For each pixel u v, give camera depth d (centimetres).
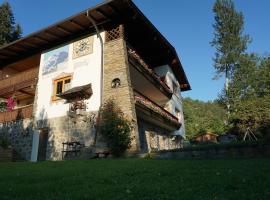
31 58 2355
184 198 485
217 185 579
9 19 3747
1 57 2417
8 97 2539
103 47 1881
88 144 1698
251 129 2045
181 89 3419
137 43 2298
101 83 1792
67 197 529
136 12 1798
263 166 798
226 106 3528
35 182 710
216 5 3969
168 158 1290
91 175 769
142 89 2391
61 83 1995
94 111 1748
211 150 1202
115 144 1531
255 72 3622
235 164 870
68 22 1889
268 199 466
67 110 1884
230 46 3803
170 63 2805
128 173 780
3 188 629
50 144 1880
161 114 2205
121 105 1670
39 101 2050
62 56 2052
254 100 2158
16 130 2119
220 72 3800
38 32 1989
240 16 3903
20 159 1962
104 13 1831
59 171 881
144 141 2117
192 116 5947
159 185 602
